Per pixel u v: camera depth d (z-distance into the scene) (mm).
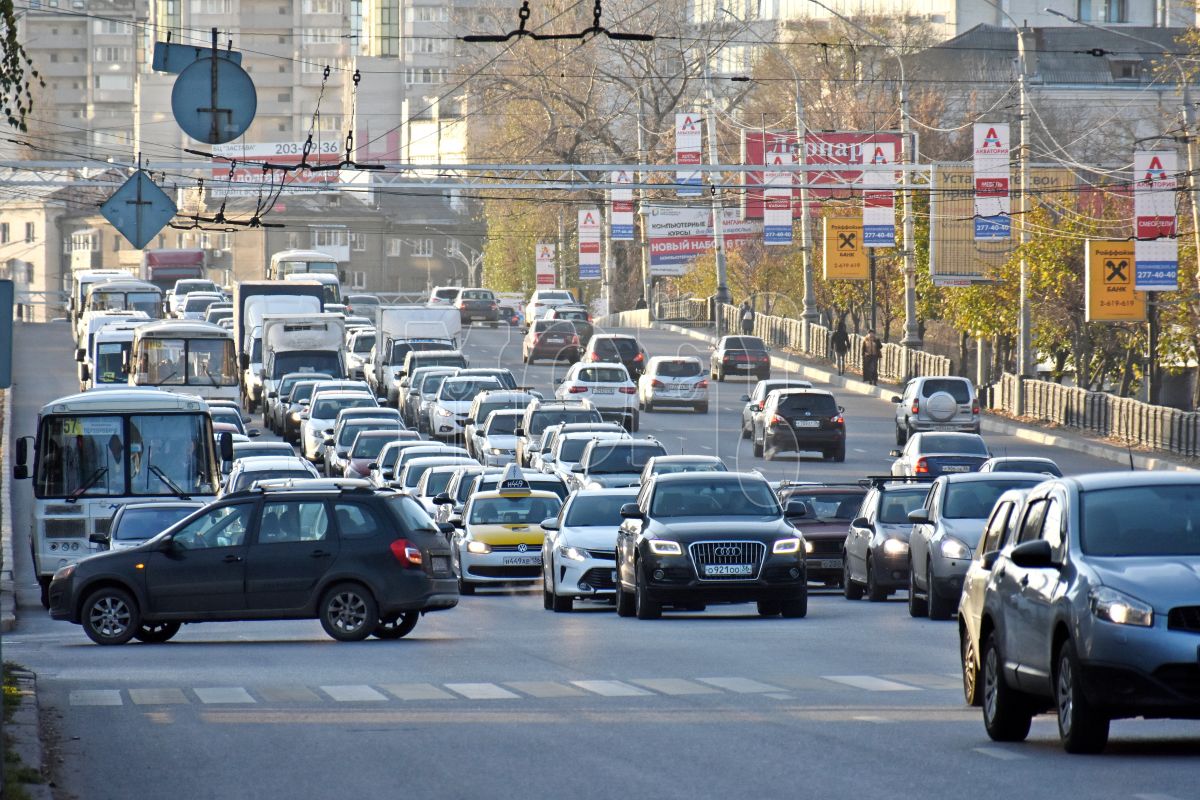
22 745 39875
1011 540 44469
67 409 103000
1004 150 176750
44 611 103500
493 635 75562
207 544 75625
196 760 39656
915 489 97812
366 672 59438
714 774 36719
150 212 108062
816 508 111688
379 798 34406
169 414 103625
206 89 88812
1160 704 36781
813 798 33625
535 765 38250
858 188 150750
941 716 46344
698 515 85188
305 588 74875
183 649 71500
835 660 61844
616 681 55531
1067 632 38594
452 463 143125
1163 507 40625
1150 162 169125
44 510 102062
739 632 74562
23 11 58719
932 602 80438
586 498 97312
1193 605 37031
